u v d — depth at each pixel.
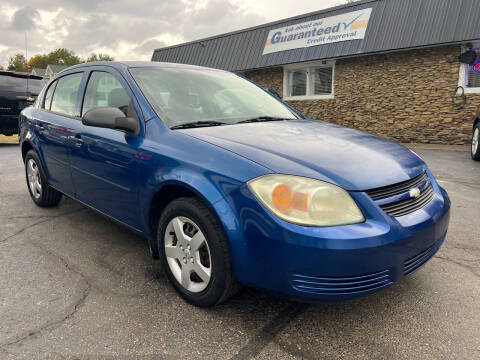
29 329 2.10
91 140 2.99
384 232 1.90
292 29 13.60
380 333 2.08
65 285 2.59
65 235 3.50
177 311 2.28
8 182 5.68
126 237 3.46
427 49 10.66
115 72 3.06
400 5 11.02
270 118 3.05
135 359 1.88
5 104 10.46
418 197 2.24
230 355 1.90
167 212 2.38
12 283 2.61
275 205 1.90
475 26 9.46
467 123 10.33
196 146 2.28
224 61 15.58
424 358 1.88
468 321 2.18
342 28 12.16
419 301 2.39
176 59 17.88
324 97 13.23
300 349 1.95
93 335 2.05
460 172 6.38
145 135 2.57
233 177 2.04
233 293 2.19
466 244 3.29
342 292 1.88
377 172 2.10
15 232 3.57
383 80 11.66
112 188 2.85
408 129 11.38
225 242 2.08
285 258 1.87
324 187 1.91
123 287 2.57
